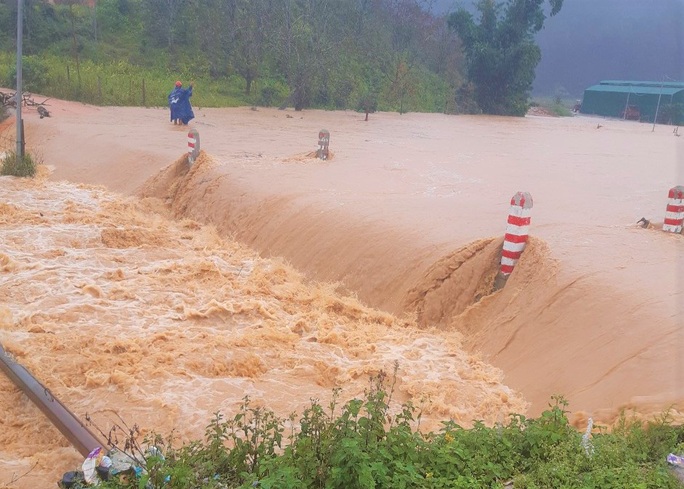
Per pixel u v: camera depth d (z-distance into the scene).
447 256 10.80
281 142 24.69
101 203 17.94
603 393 7.47
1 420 7.64
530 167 21.03
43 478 6.60
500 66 49.41
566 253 9.84
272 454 5.56
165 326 10.43
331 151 21.41
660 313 8.07
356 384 8.84
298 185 15.92
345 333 10.37
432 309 10.64
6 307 10.78
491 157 23.42
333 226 13.06
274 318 10.90
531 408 8.12
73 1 45.62
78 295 11.45
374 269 11.70
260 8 45.59
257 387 8.71
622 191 16.56
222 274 12.84
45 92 35.16
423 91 51.62
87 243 14.39
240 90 43.75
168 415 7.95
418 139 29.14
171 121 29.42
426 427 7.76
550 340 8.78
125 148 21.53
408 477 5.03
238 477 5.32
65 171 21.34
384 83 49.62
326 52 45.84
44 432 7.45
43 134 25.64
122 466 5.57
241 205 15.66
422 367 9.26
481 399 8.40
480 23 50.91
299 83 42.78
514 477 5.32
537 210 13.45
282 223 14.19
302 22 47.06
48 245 14.03
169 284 12.24
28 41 40.22
